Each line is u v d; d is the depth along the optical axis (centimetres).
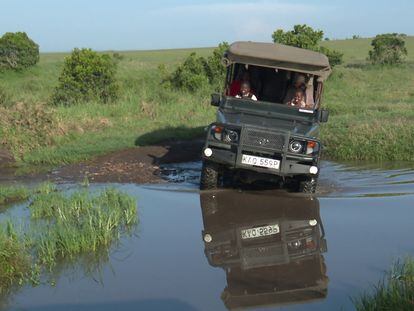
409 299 447
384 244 643
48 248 599
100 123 1642
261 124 891
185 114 1942
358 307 450
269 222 750
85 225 674
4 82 2753
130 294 502
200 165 1176
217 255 612
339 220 756
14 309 473
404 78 3684
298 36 3134
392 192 931
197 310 466
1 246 563
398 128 1436
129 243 653
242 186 969
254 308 469
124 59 4534
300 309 465
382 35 4412
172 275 550
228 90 977
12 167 1124
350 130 1453
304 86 962
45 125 1362
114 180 1009
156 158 1229
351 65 4500
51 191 896
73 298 494
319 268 566
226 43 2784
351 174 1102
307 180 900
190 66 2681
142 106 1969
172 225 730
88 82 2155
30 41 3325
